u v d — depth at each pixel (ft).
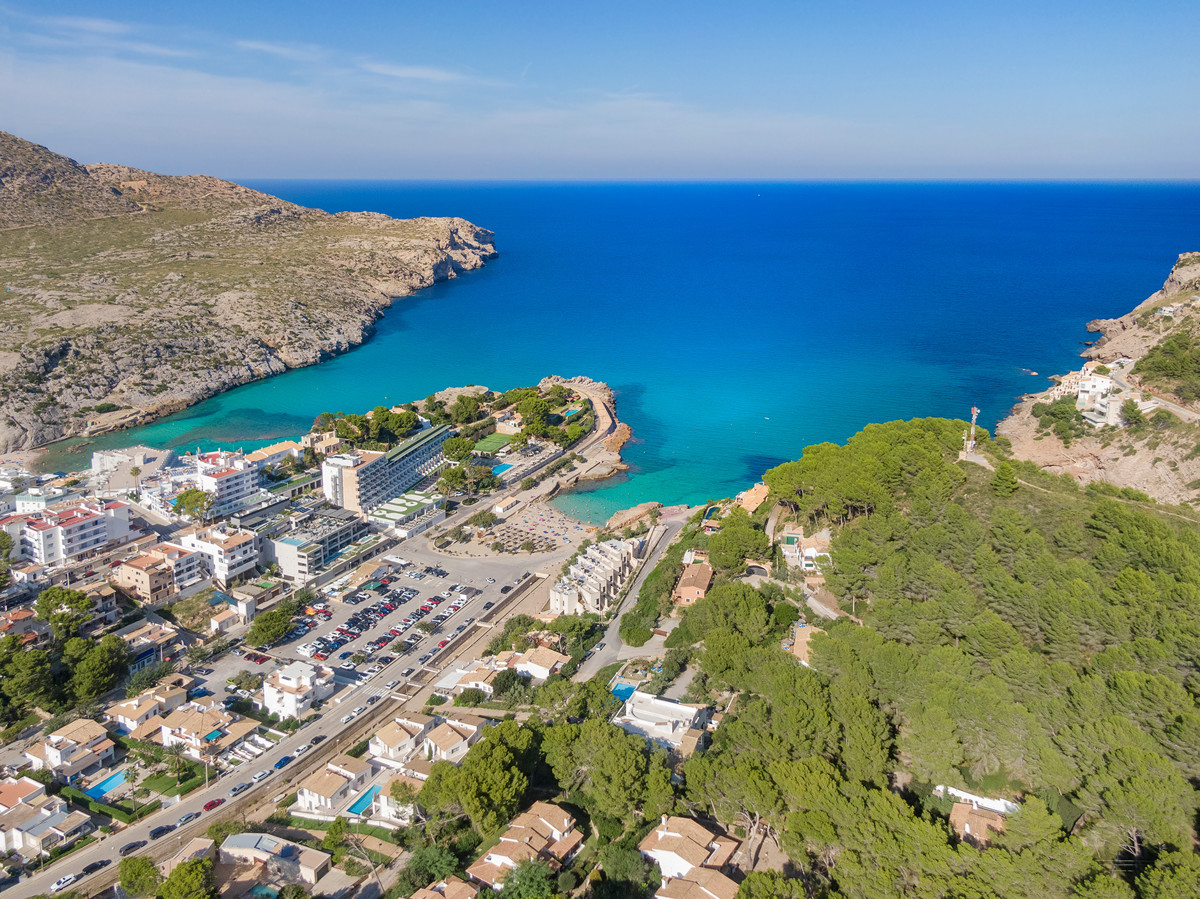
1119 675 377.71
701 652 524.52
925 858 309.83
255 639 588.91
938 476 622.13
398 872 388.78
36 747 477.36
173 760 474.49
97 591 601.62
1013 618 465.88
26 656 507.30
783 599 574.97
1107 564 497.87
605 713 476.13
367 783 457.68
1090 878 298.97
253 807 451.94
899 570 513.45
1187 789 321.11
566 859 379.76
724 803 372.38
